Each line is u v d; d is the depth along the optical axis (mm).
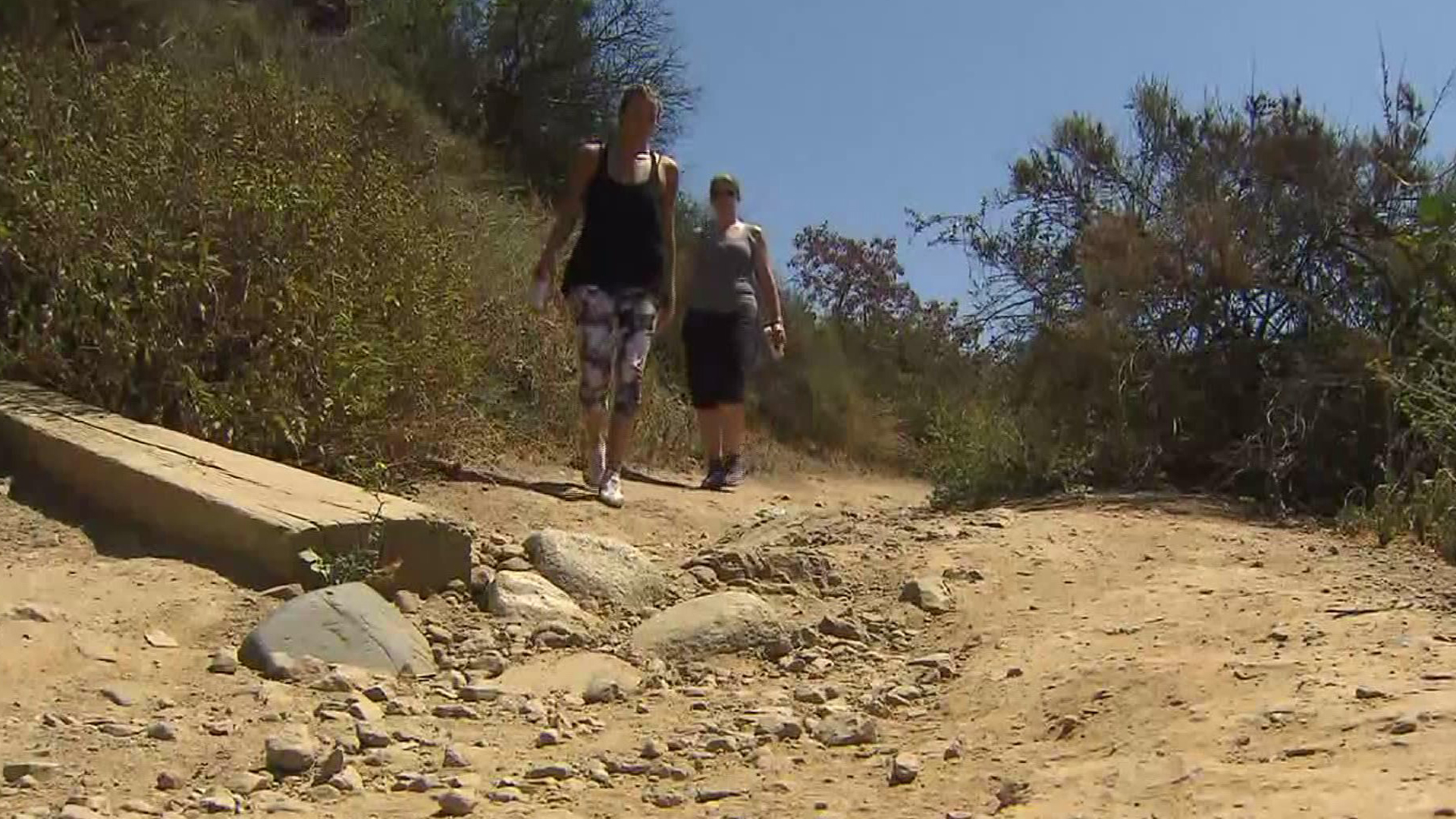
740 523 7359
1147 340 7934
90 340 6363
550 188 15609
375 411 6848
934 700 4207
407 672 4320
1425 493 6297
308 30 15016
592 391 7305
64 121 6953
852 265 16891
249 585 4770
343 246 6957
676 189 7477
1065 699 3934
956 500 7809
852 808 3211
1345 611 4609
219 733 3646
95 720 3676
